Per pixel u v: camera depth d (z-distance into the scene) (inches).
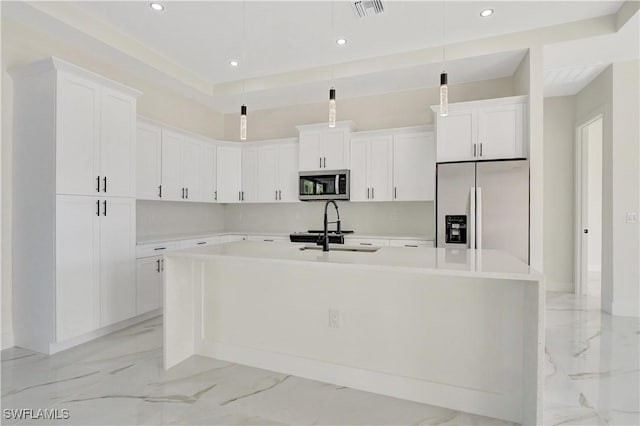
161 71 150.2
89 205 114.0
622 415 76.0
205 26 125.7
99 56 134.8
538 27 127.1
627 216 144.3
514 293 74.5
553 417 75.4
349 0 110.1
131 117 130.2
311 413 76.7
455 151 142.5
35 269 106.8
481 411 77.0
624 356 106.4
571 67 149.7
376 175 169.0
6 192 109.1
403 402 81.8
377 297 86.1
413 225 175.5
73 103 108.6
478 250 97.7
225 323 103.2
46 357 103.4
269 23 123.6
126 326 131.0
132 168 130.5
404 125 176.2
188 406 78.7
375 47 141.7
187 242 161.5
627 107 142.9
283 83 168.2
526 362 71.3
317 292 92.3
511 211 129.7
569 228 189.5
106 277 120.2
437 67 146.0
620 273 145.9
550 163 191.8
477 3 111.5
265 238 186.9
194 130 192.2
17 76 109.3
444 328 80.3
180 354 101.5
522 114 133.1
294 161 188.5
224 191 195.5
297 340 94.4
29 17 108.0
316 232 188.1
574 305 162.6
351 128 176.1
